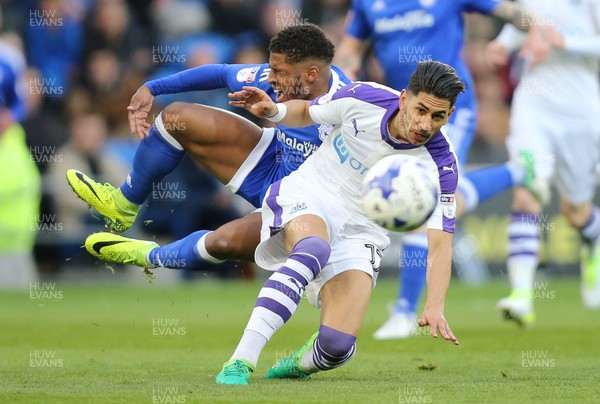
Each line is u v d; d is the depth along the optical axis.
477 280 53.31
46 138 52.62
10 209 50.25
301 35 20.91
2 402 16.52
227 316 37.34
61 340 29.09
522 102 36.97
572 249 53.72
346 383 19.28
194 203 52.03
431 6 31.50
